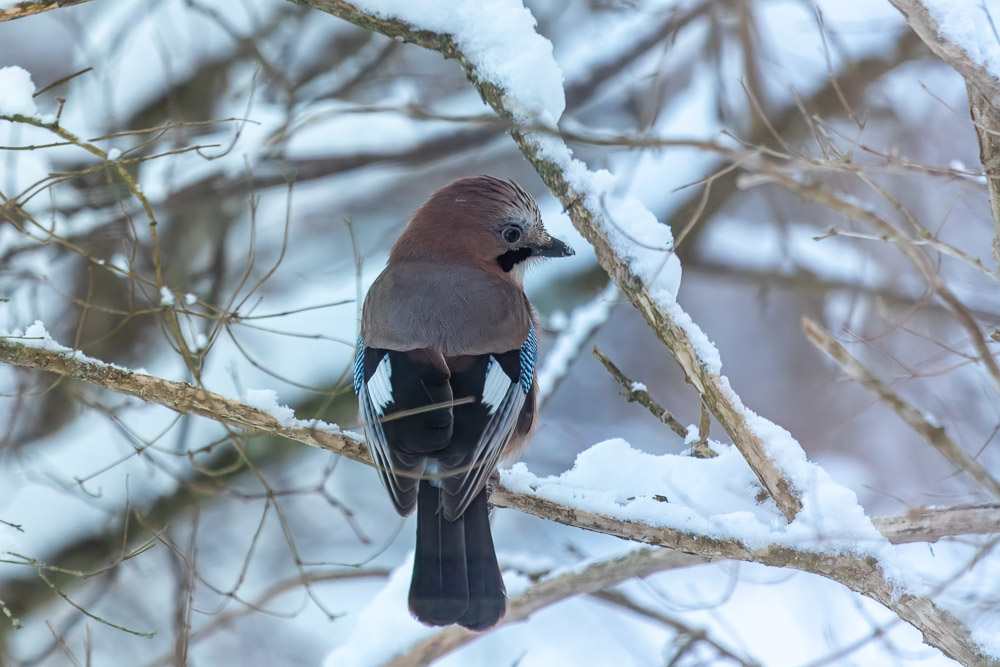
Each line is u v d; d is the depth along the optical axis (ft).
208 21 41.24
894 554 19.84
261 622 40.19
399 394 23.29
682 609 26.20
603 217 23.77
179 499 37.14
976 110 20.72
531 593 25.53
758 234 44.78
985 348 16.75
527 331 26.08
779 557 20.20
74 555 36.37
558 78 25.44
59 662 36.68
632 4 40.68
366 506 43.68
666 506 21.30
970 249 39.45
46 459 36.86
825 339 16.12
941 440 15.92
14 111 22.47
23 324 36.58
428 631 26.11
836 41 40.55
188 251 41.11
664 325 22.67
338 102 40.78
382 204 48.32
